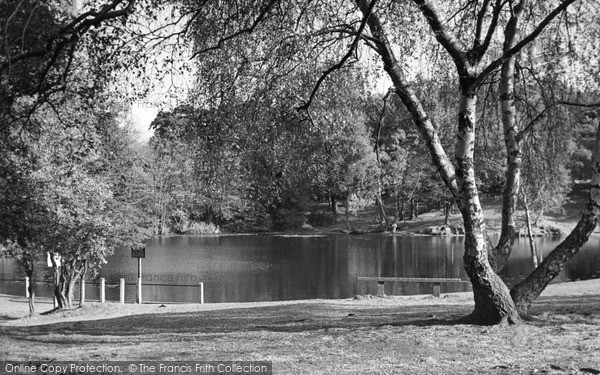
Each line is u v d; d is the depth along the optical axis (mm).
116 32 9953
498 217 57312
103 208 18391
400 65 10523
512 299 9812
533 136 13023
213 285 27953
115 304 20594
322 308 15297
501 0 10242
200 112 10258
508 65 10805
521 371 6277
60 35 9391
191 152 10992
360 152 44750
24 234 14852
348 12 9836
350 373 6445
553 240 50438
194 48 10273
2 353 8438
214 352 8062
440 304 15227
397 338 8562
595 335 8344
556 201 42531
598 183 9562
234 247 48406
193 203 57625
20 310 21219
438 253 41969
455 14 11922
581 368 6285
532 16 11922
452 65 11570
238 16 9797
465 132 9523
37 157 14297
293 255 41688
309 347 8172
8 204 13742
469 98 9508
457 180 9633
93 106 11023
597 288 17484
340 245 49406
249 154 10773
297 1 9617
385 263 36375
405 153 51719
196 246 49562
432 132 9727
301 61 9852
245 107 10078
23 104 11648
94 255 19375
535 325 9273
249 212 62219
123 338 10562
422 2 9258
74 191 16984
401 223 64750
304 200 63562
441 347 7812
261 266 35344
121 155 21016
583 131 47688
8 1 9250
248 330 11039
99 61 10062
